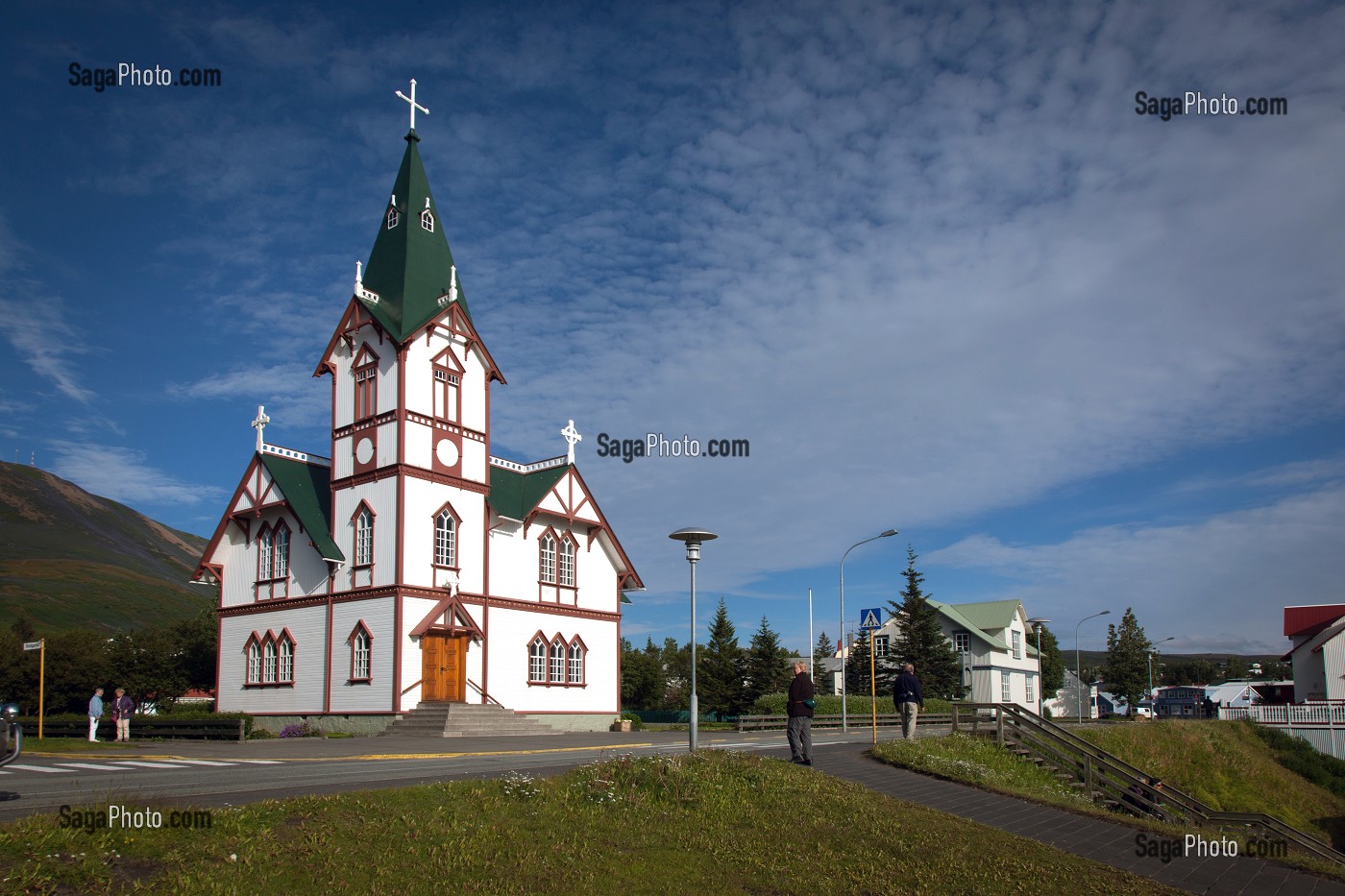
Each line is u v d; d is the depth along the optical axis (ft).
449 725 124.36
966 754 81.35
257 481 150.30
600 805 49.67
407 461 135.03
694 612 70.49
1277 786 162.20
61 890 31.37
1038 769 86.43
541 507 153.99
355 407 142.00
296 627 142.92
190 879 33.65
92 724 112.27
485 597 143.74
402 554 131.85
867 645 235.61
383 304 142.00
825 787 58.85
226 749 94.17
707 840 46.93
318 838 38.83
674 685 317.22
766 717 152.46
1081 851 54.03
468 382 146.30
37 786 54.49
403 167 151.23
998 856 49.39
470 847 40.93
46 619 492.54
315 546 139.03
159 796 43.11
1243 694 323.37
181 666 211.00
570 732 151.33
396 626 130.21
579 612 161.27
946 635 260.42
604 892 39.09
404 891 36.11
